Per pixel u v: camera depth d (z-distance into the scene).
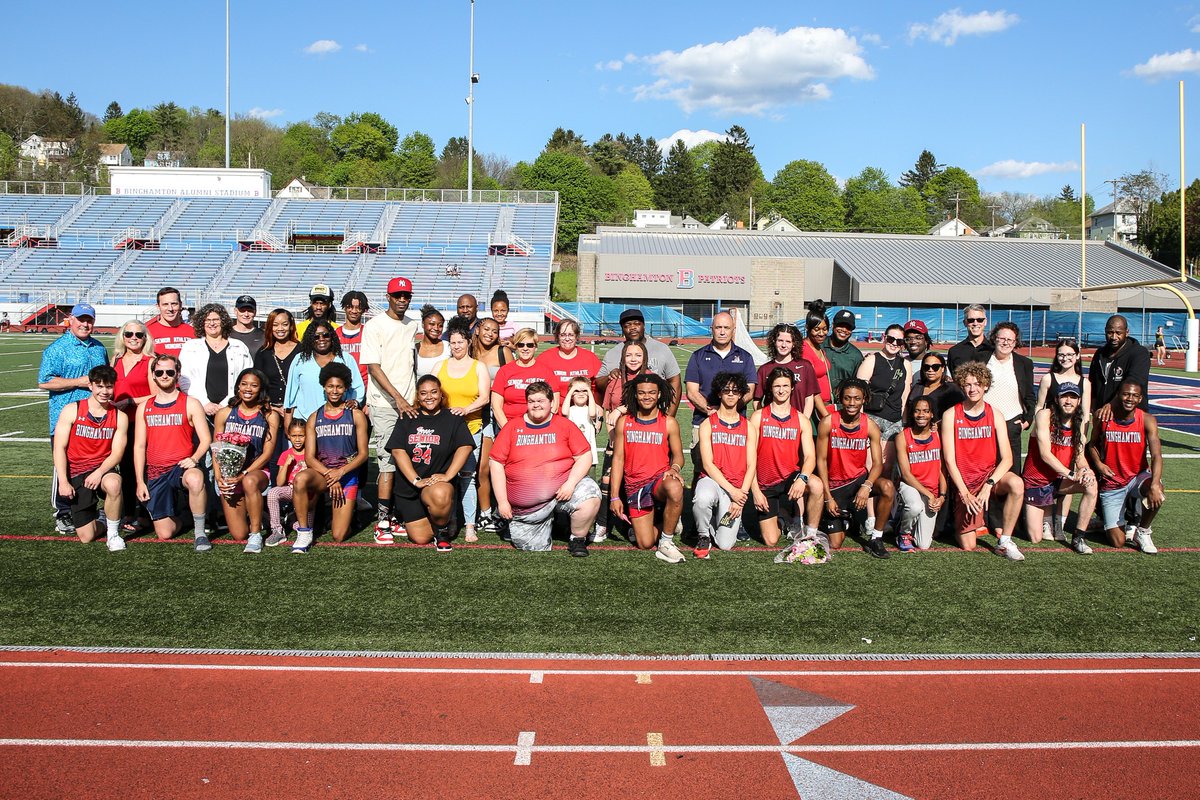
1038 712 4.16
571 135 116.81
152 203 45.06
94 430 6.62
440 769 3.61
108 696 4.21
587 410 7.16
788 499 7.01
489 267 42.12
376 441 7.20
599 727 3.97
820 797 3.46
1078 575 6.23
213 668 4.52
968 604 5.59
